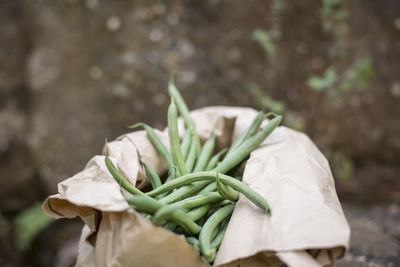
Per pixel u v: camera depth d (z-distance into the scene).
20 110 2.08
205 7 1.81
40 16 1.89
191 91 1.83
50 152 1.91
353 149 1.89
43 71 1.89
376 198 1.81
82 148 1.91
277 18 1.77
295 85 1.84
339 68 1.80
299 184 0.62
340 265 0.93
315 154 0.73
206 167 0.79
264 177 0.65
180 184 0.66
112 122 1.88
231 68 1.83
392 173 1.87
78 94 1.88
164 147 0.78
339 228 0.54
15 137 2.04
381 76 1.83
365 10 1.82
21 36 2.04
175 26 1.82
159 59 1.82
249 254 0.54
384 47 1.83
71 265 0.77
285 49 1.82
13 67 2.06
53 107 1.90
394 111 1.85
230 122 0.88
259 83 1.83
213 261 0.60
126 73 1.83
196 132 0.88
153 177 0.72
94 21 1.84
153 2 1.81
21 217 1.94
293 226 0.55
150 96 1.84
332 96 1.80
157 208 0.56
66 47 1.87
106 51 1.85
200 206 0.66
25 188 2.04
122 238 0.55
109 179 0.64
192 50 1.82
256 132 0.75
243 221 0.60
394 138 1.87
